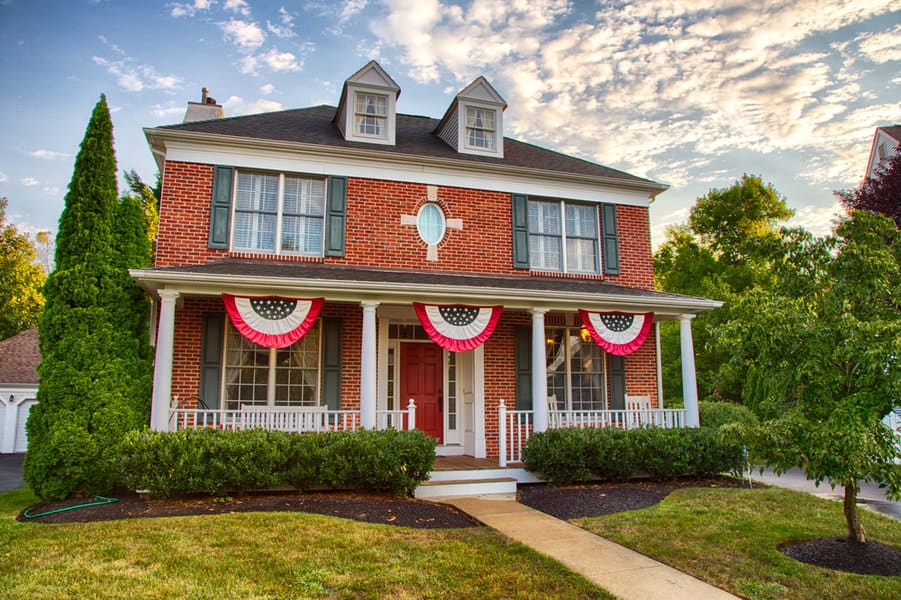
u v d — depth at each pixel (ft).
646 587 16.67
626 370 41.34
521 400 38.55
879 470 18.57
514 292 33.42
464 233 39.86
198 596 14.90
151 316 35.55
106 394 28.43
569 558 19.21
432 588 16.12
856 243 21.54
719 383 69.05
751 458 21.76
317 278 30.53
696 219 114.11
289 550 18.48
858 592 16.58
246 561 17.40
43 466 26.96
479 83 43.73
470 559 18.51
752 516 24.81
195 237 34.76
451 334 33.09
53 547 18.34
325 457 27.20
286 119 42.73
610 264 42.60
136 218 32.55
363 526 21.54
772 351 21.16
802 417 20.57
